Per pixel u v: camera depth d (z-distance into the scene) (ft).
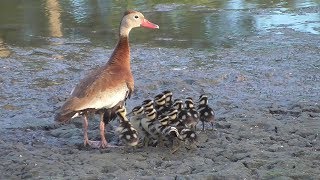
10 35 68.28
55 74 51.85
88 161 30.45
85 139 33.53
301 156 30.50
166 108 34.55
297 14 76.28
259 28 68.95
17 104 43.21
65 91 46.65
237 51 58.90
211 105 41.83
